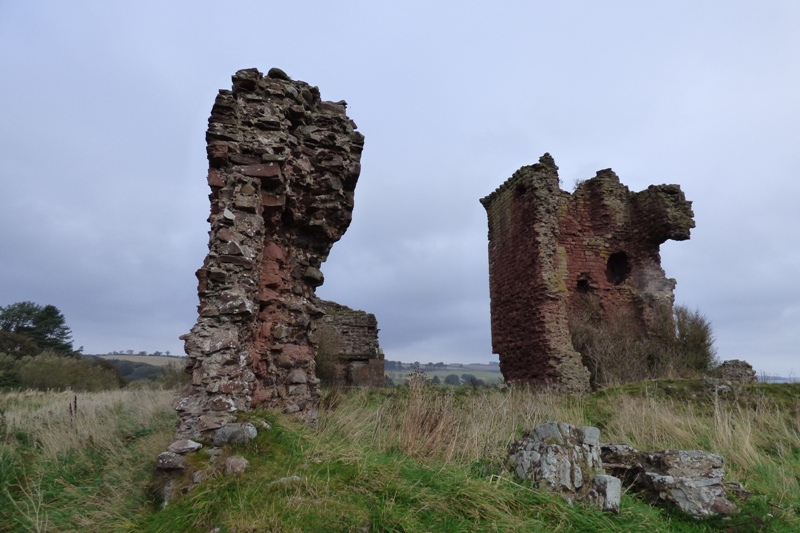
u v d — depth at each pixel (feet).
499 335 63.10
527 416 23.09
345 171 23.58
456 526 10.46
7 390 58.18
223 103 19.97
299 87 23.29
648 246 63.72
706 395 32.89
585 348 55.98
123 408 30.53
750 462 18.92
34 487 15.06
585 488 13.58
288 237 22.61
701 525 13.35
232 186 19.20
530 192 55.88
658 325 58.39
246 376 16.55
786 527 13.50
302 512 10.02
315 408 21.90
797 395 31.73
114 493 13.83
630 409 25.82
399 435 17.33
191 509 10.68
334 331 66.13
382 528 9.87
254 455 13.14
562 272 62.44
